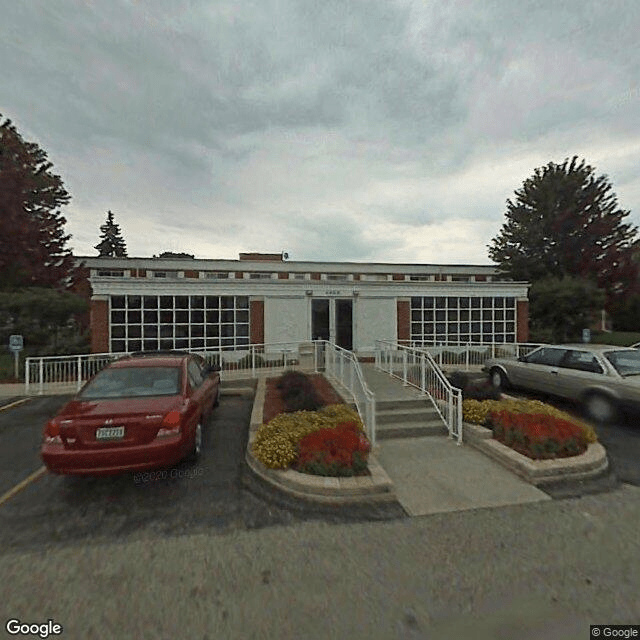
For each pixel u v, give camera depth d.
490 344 15.51
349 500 3.97
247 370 11.79
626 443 5.90
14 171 19.33
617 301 25.47
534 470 4.46
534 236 26.02
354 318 14.75
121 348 13.05
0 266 18.73
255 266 22.80
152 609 2.45
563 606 2.47
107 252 60.47
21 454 5.46
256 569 2.86
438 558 2.99
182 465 5.00
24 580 2.74
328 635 2.23
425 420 6.57
